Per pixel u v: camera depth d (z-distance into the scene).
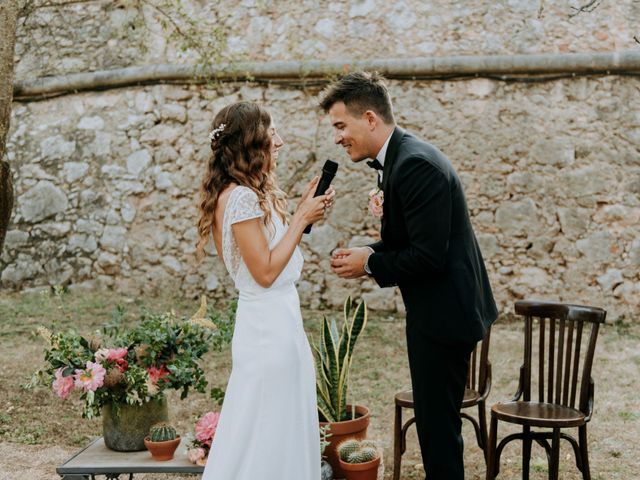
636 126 6.99
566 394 3.24
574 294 7.05
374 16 7.38
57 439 4.18
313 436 2.50
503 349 6.20
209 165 2.48
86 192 8.10
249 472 2.36
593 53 6.97
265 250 2.37
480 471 3.81
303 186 7.49
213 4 7.72
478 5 7.18
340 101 2.81
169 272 7.82
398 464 3.41
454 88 7.24
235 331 2.49
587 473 3.10
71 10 8.25
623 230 6.99
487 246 7.19
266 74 7.52
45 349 3.04
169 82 7.83
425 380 2.74
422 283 2.73
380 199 2.93
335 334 3.46
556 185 7.10
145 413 2.91
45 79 8.27
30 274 8.14
